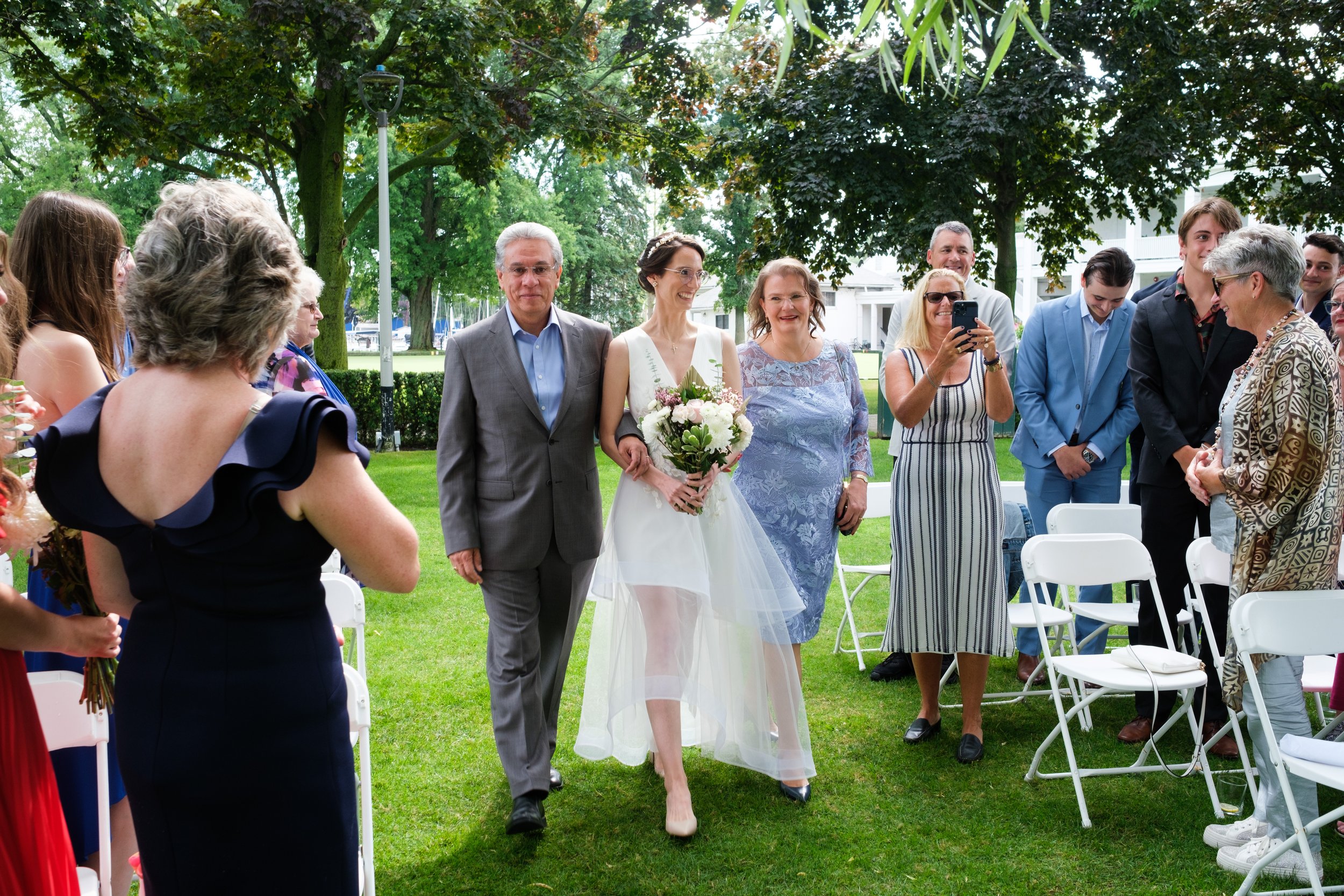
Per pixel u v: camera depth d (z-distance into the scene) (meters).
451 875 2.92
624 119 17.84
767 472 3.70
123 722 1.47
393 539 1.52
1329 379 2.80
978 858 3.01
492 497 3.23
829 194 15.63
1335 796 3.44
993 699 4.46
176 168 16.62
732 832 3.18
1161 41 14.30
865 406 4.05
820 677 4.71
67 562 1.82
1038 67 14.24
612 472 11.42
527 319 3.30
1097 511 4.21
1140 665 3.40
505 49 17.72
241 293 1.45
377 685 4.51
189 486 1.44
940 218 14.60
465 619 5.57
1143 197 16.09
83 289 2.43
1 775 1.68
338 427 1.46
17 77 14.72
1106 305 4.51
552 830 3.21
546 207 29.89
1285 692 2.90
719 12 18.03
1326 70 15.77
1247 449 2.91
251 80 14.84
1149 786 3.51
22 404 1.70
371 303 39.50
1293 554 2.86
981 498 3.69
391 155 29.31
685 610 3.36
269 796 1.45
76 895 1.84
